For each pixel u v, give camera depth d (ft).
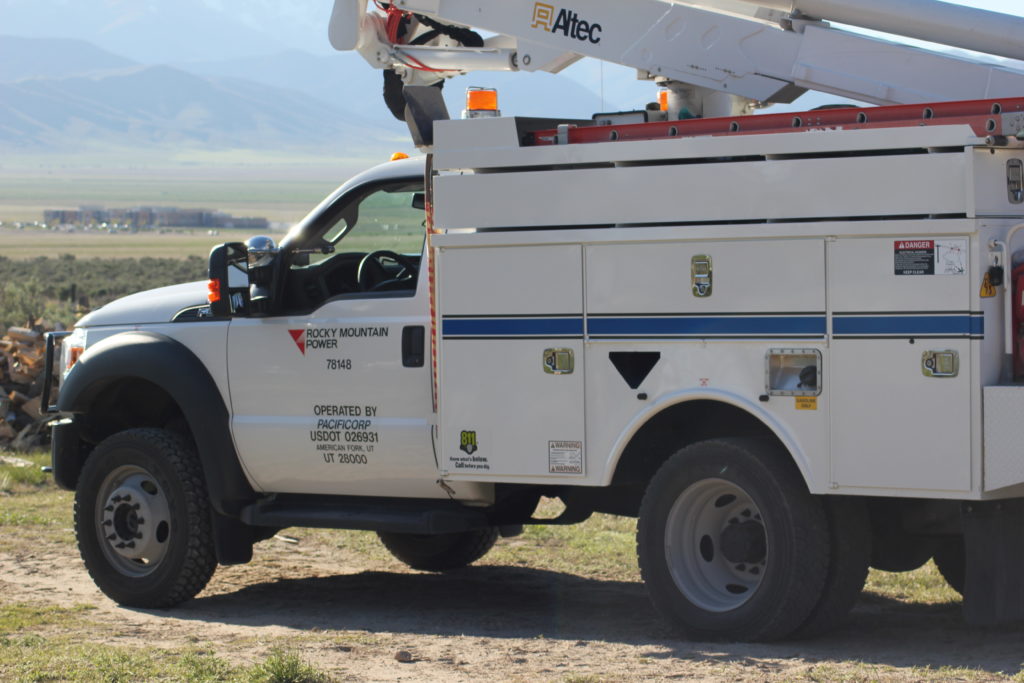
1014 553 22.76
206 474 30.48
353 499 30.12
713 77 28.94
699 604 24.82
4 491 48.42
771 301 23.52
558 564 36.73
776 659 22.70
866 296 22.71
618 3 29.73
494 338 26.20
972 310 21.90
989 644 24.22
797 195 23.27
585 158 25.18
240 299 29.81
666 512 24.93
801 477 23.80
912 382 22.40
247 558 31.40
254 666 23.08
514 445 26.14
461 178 26.35
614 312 25.00
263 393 29.91
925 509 24.82
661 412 25.27
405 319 28.09
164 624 29.01
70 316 93.40
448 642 25.88
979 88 26.30
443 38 34.01
